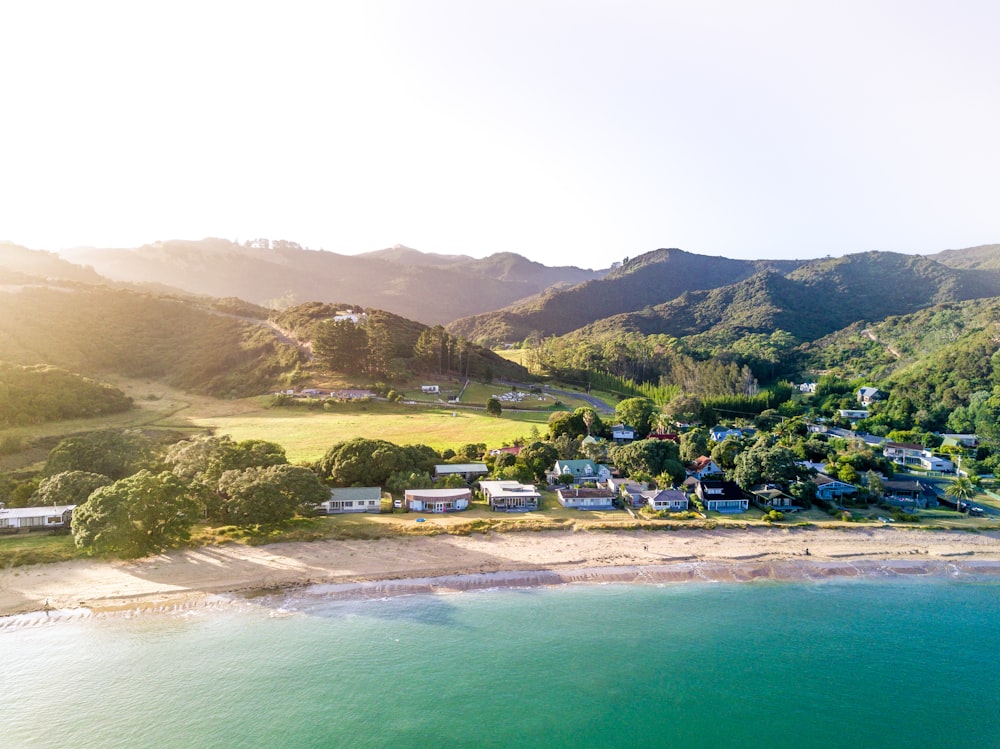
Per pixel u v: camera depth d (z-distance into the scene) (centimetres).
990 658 5922
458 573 7281
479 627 6222
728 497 9800
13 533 7731
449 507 9094
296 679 5303
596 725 4847
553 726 4825
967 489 10194
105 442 9950
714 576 7519
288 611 6378
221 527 8125
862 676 5597
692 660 5772
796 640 6166
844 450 12875
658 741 4694
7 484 9006
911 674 5641
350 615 6353
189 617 6200
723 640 6125
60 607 6247
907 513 9681
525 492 9425
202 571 7050
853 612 6769
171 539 7294
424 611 6488
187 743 4541
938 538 8781
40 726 4688
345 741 4606
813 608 6825
